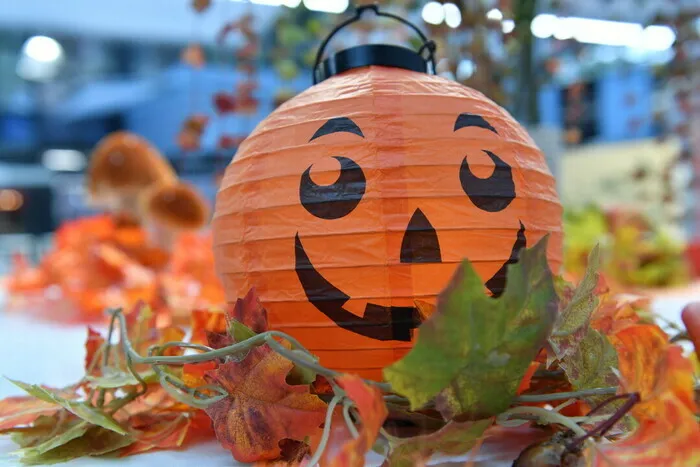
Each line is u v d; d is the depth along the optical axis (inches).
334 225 17.8
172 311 30.1
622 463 13.9
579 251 46.3
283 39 38.0
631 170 56.4
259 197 18.7
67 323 39.9
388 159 17.9
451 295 14.1
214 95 36.5
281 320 18.3
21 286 46.5
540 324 14.6
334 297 17.8
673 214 59.1
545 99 53.5
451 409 14.9
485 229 17.9
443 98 18.9
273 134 19.2
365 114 18.5
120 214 47.6
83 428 17.5
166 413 19.0
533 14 35.9
